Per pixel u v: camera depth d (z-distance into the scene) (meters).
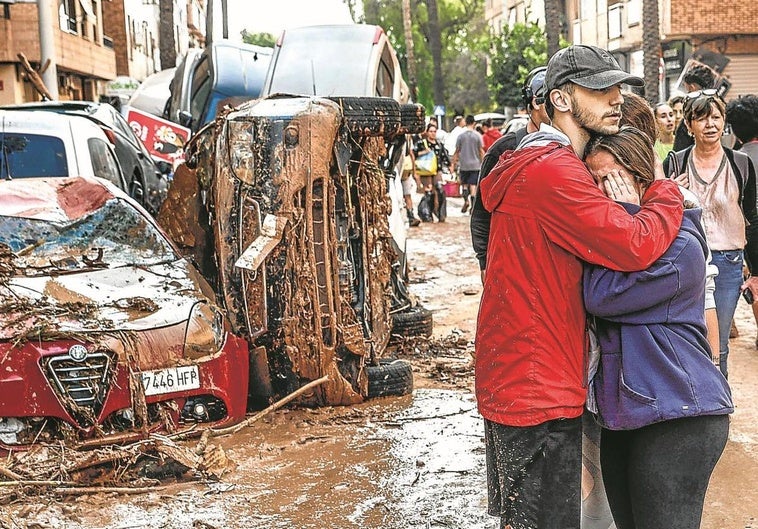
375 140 7.64
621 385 3.55
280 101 7.22
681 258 3.55
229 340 6.60
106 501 5.46
